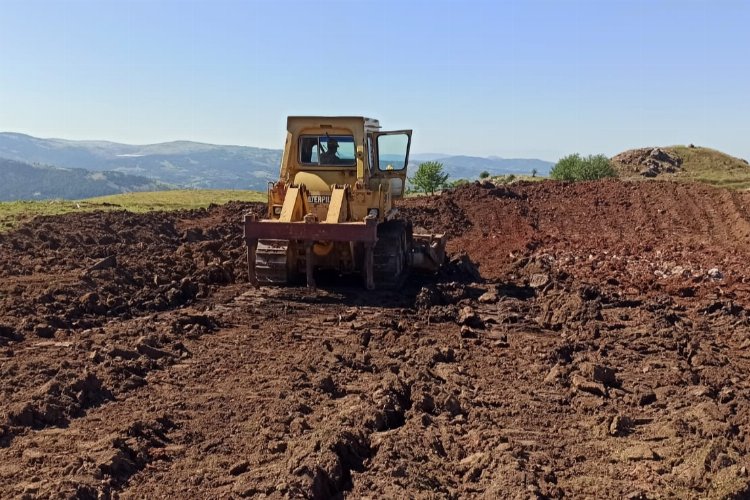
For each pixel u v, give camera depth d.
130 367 8.06
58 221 17.61
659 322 10.77
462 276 14.60
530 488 5.44
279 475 5.57
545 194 28.34
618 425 6.92
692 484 5.79
